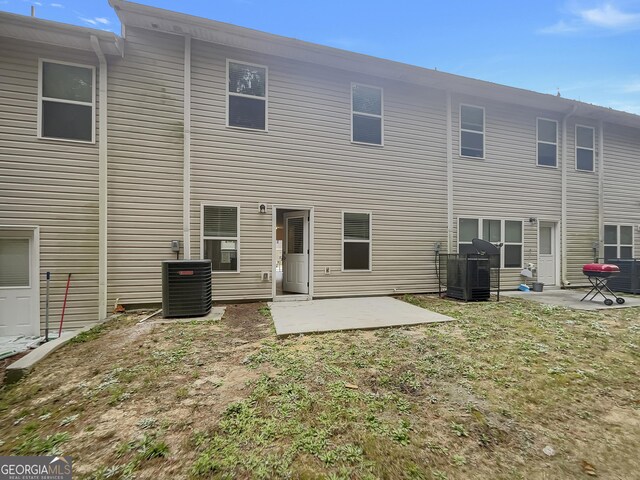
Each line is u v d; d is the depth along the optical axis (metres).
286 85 6.59
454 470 1.83
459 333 4.27
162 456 1.88
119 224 5.60
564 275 8.74
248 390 2.64
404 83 7.48
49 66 5.30
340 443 2.00
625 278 7.96
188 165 5.95
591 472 1.87
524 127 8.54
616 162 9.55
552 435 2.19
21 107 5.17
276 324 4.61
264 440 2.01
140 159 5.72
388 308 5.79
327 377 2.89
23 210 5.15
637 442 2.13
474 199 8.03
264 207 6.40
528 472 1.85
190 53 5.98
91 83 5.50
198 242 6.02
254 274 6.35
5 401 2.67
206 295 5.26
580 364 3.31
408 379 2.88
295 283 7.04
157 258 5.80
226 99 6.18
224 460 1.84
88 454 1.92
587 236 9.09
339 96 6.97
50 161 5.29
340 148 6.96
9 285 5.13
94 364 3.31
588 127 9.21
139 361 3.30
